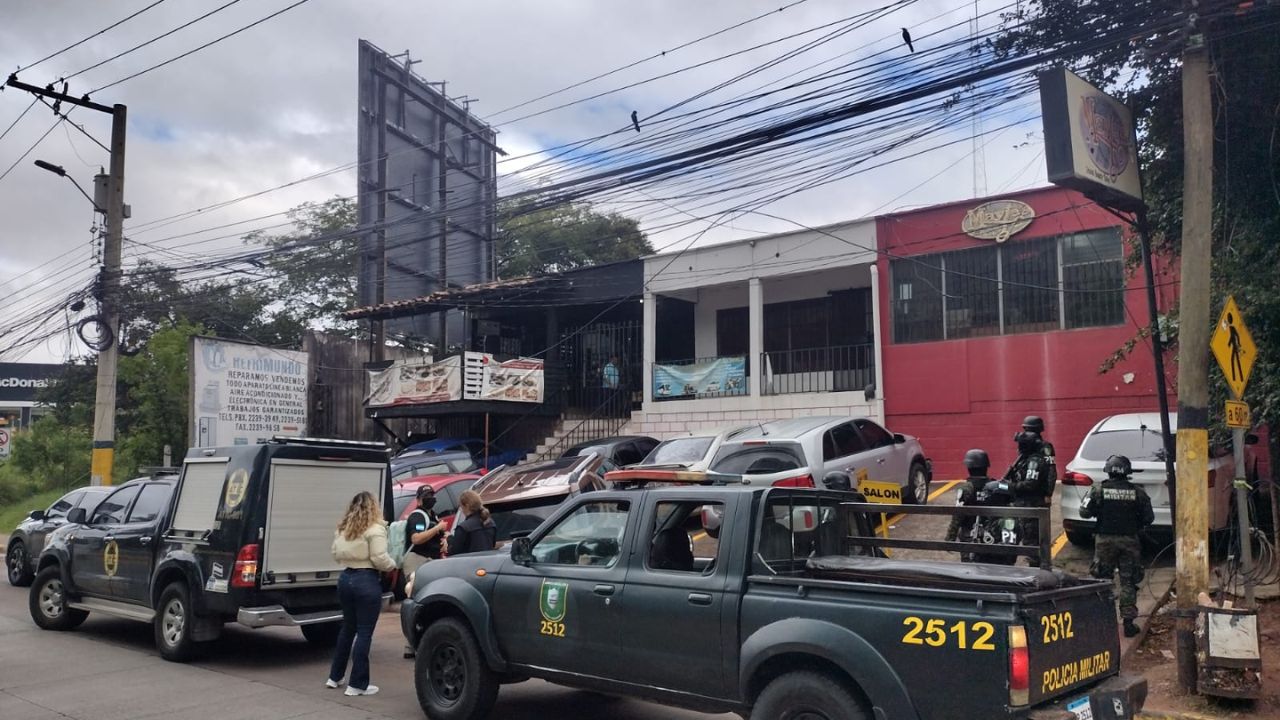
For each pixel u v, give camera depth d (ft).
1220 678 22.61
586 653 20.21
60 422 114.93
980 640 14.89
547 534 21.94
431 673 23.26
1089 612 17.11
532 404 74.74
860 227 63.77
